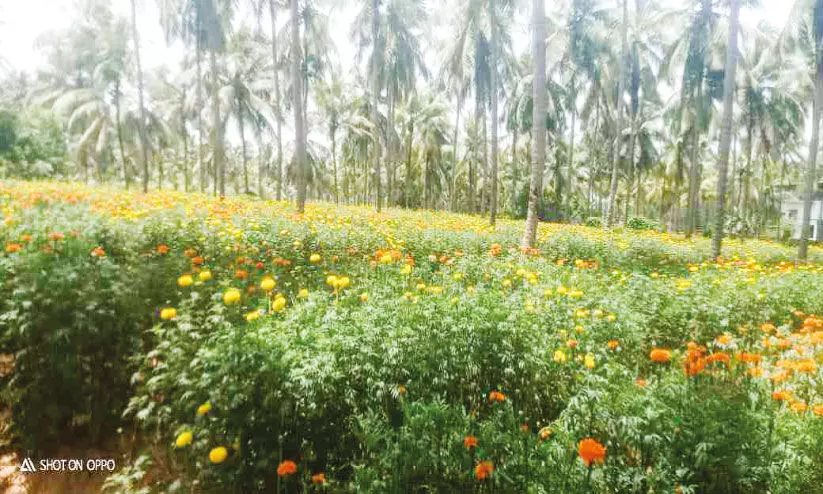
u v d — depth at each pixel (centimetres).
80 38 2427
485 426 238
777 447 243
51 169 2202
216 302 377
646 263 1013
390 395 280
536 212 1005
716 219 1230
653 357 312
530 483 215
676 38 2081
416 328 327
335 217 1187
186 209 845
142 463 274
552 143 3378
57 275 326
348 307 374
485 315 346
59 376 298
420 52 2378
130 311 348
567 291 491
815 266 1162
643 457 237
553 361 337
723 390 271
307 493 244
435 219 1662
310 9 1958
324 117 3397
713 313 496
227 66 2691
